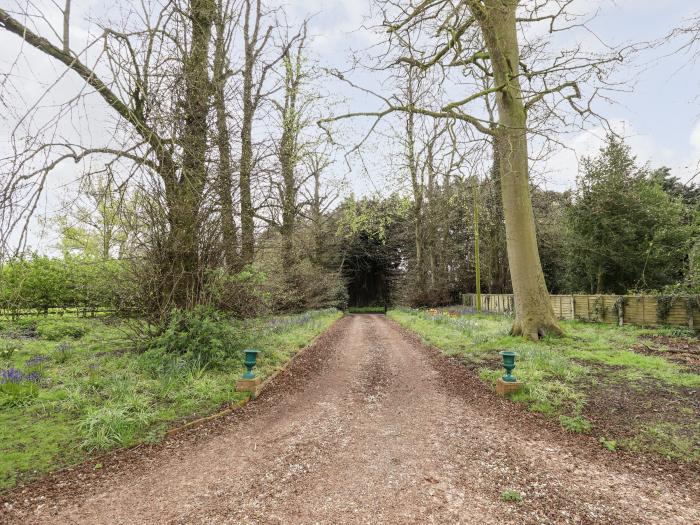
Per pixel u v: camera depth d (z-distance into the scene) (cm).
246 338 732
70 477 338
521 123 972
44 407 470
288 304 1745
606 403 516
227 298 746
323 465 368
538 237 2631
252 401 564
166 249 695
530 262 995
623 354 803
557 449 403
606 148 1991
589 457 384
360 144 842
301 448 407
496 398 577
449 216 2831
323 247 2478
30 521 276
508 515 284
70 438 401
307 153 1235
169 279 712
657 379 614
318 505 299
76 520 279
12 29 541
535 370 670
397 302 3547
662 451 388
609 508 294
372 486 328
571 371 660
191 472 353
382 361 896
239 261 784
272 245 960
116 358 693
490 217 2612
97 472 348
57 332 1026
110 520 279
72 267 817
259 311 855
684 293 1177
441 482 335
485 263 3002
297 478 343
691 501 305
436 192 2558
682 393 541
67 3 498
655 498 309
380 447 411
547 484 331
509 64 809
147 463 369
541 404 525
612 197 1956
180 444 412
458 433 450
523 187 992
